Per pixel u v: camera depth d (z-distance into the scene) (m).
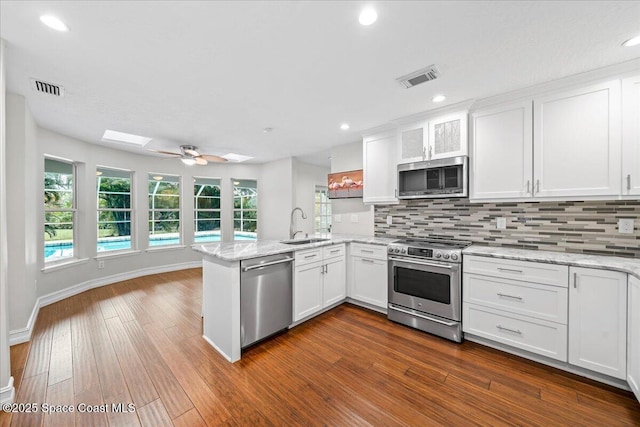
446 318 2.55
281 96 2.50
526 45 1.72
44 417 1.61
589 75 2.05
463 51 1.79
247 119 3.14
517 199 2.41
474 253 2.40
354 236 3.92
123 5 1.37
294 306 2.77
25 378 1.97
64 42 1.68
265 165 6.07
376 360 2.21
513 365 2.11
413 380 1.94
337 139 4.05
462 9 1.40
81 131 3.54
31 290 2.89
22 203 2.54
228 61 1.91
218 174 5.88
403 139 3.12
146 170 4.99
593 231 2.27
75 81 2.20
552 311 2.03
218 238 5.97
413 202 3.45
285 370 2.08
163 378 1.98
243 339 2.30
